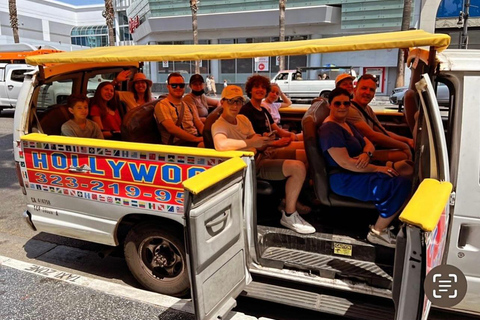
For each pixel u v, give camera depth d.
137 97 5.32
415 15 22.22
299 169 3.30
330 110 3.45
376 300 2.82
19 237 4.80
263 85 3.79
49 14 50.94
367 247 3.02
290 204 3.35
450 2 23.12
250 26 24.98
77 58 3.16
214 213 2.54
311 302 2.81
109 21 29.53
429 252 1.93
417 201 1.97
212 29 26.11
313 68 18.14
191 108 4.91
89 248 4.51
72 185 3.47
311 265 2.96
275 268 3.04
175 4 26.48
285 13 23.88
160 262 3.42
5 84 14.41
